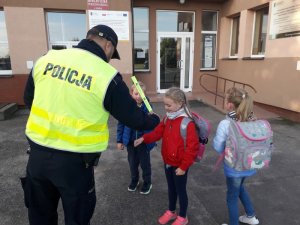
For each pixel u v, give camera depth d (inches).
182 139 85.4
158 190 120.8
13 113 276.1
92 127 59.7
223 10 355.6
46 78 60.2
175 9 345.1
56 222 71.8
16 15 278.8
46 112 59.0
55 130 58.9
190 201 111.7
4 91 294.5
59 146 58.9
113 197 114.9
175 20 353.4
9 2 274.7
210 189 121.6
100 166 147.2
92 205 66.4
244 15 308.3
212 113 270.1
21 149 173.9
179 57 363.9
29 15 281.4
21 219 99.4
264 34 294.2
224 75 362.9
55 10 290.2
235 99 82.0
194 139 84.0
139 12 336.8
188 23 358.6
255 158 78.4
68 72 58.6
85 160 60.9
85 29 306.3
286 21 243.3
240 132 77.9
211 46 375.2
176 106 86.0
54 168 59.6
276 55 259.8
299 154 164.2
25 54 289.3
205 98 325.7
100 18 294.4
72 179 60.6
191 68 369.7
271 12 262.5
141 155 112.2
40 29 287.1
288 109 248.1
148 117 67.2
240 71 323.3
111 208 106.5
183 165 84.2
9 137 198.5
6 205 108.5
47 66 61.2
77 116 58.2
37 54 291.7
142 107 99.7
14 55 287.6
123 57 308.3
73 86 57.6
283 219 100.0
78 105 57.7
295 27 233.3
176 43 358.9
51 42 302.5
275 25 258.4
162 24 350.6
